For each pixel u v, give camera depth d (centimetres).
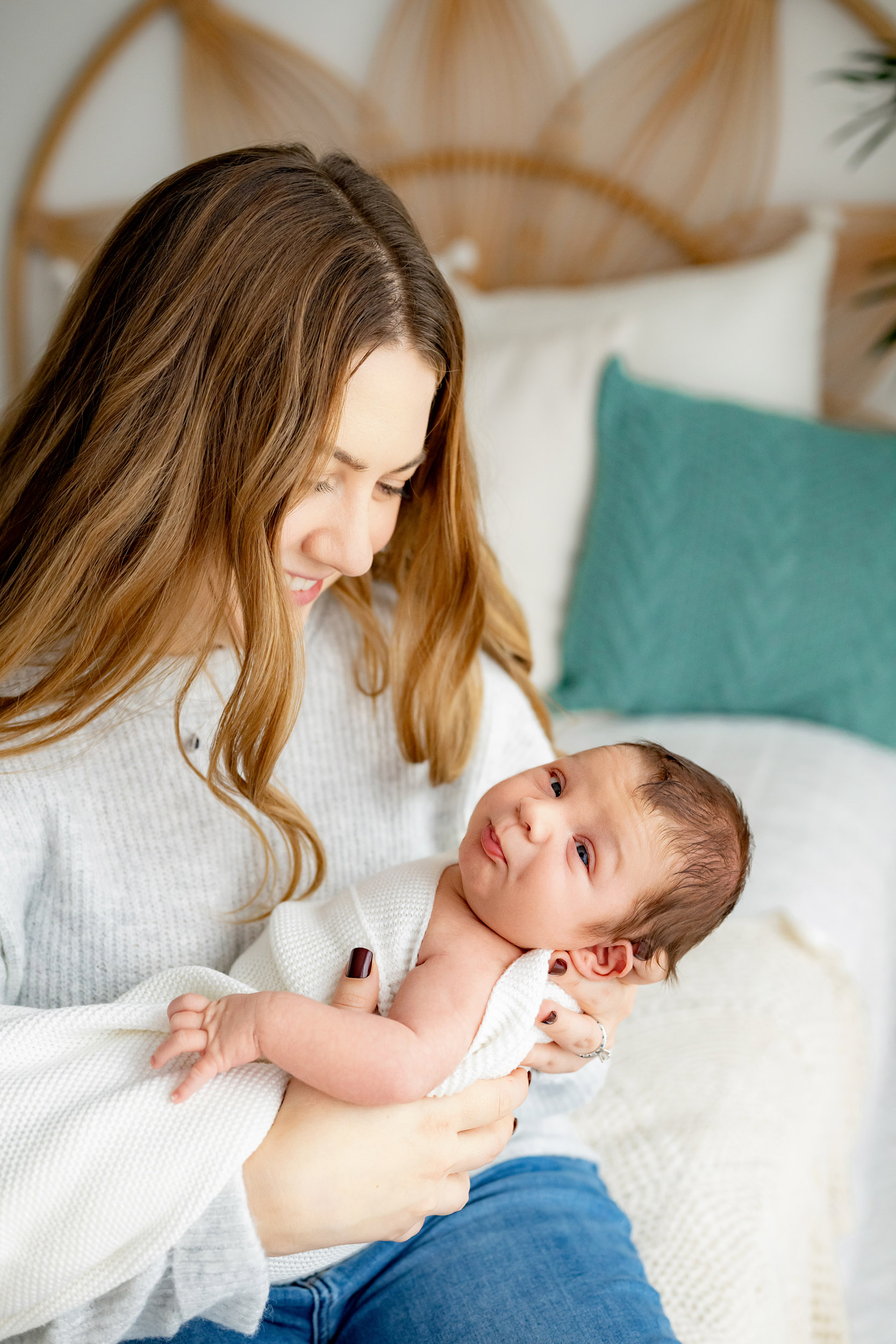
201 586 91
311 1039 74
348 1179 76
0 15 253
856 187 227
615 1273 89
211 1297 77
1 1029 79
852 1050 140
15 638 90
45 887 94
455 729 106
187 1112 75
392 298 84
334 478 87
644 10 229
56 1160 72
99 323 89
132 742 94
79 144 260
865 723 191
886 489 190
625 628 195
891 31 214
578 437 203
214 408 85
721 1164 113
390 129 250
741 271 220
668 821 90
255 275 83
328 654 106
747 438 196
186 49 249
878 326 229
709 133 233
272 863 99
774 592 190
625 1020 134
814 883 154
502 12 236
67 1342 76
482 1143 83
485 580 114
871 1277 162
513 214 252
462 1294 87
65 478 89
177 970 86
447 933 88
